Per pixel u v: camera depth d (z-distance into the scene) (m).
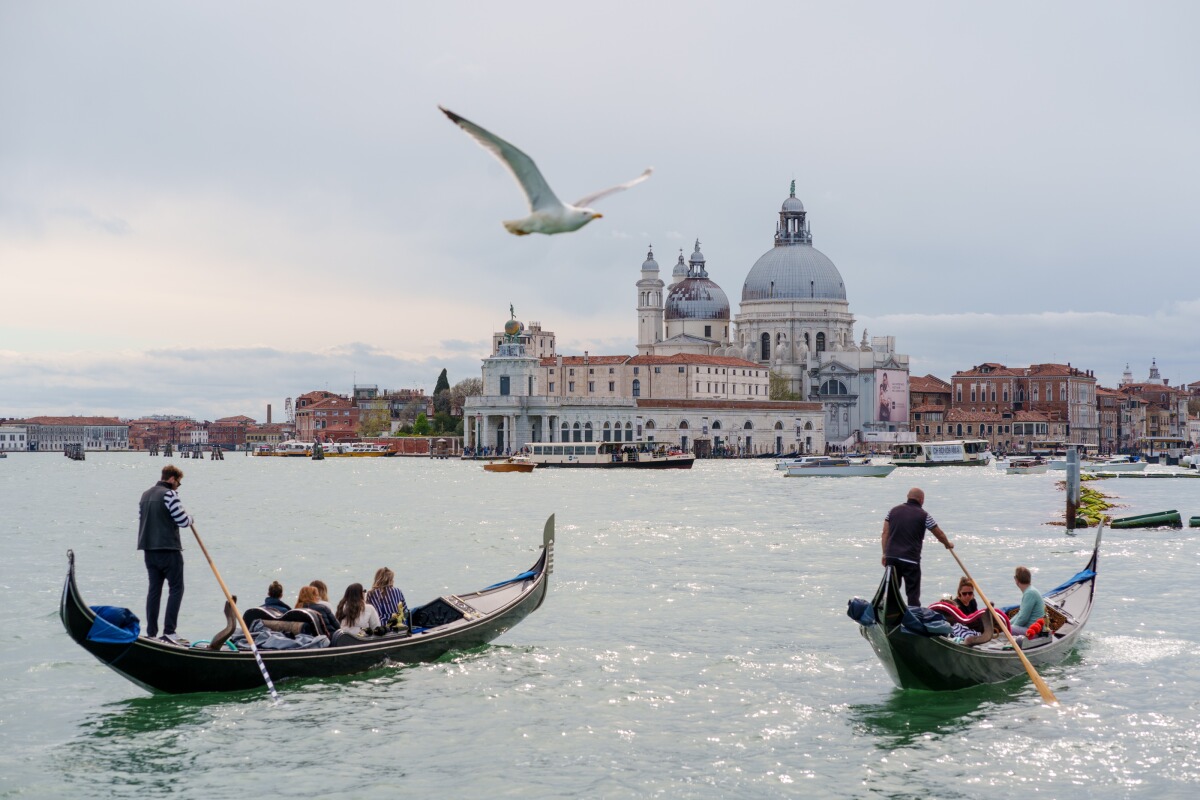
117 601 47.47
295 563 60.50
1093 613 43.75
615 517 91.88
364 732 29.70
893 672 32.34
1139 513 97.25
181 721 30.50
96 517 94.38
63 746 28.75
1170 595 47.91
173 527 32.38
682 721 30.56
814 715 31.02
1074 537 73.94
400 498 120.62
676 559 61.50
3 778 26.78
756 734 29.55
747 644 38.78
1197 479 164.38
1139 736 29.17
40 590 50.41
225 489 142.12
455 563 60.47
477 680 34.19
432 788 26.19
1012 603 47.41
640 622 42.62
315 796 25.78
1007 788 26.12
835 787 26.22
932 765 27.39
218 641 32.06
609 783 26.41
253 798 25.70
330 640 34.47
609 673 35.03
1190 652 37.12
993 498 117.00
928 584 52.38
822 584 51.94
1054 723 30.19
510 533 77.44
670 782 26.48
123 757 28.02
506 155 15.52
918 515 33.50
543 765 27.53
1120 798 25.53
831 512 97.31
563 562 60.28
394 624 36.25
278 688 33.19
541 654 37.25
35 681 34.06
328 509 103.00
